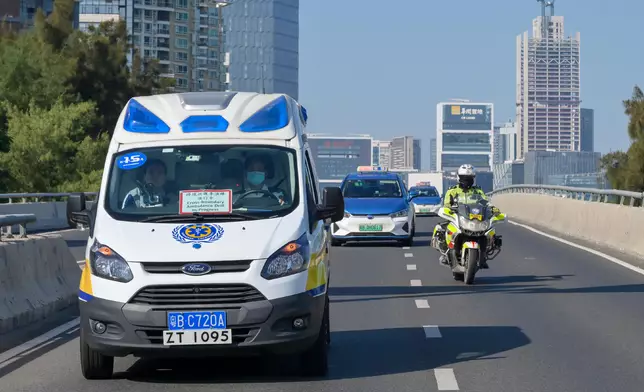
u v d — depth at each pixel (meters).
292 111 14.09
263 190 12.90
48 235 20.27
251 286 11.71
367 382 12.43
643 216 32.31
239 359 14.09
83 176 89.00
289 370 13.22
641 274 26.14
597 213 39.06
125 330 11.69
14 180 87.31
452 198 24.31
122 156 13.30
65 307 19.50
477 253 23.20
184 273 11.69
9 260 17.25
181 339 11.63
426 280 25.11
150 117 13.73
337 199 13.16
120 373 13.16
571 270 27.34
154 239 11.97
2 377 12.96
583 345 15.15
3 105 92.81
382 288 23.38
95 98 112.19
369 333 16.56
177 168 13.12
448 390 11.92
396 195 37.69
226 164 13.13
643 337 15.89
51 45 103.12
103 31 121.88
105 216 12.57
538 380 12.48
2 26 109.38
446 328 17.06
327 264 13.63
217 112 13.77
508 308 19.61
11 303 16.86
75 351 14.99
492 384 12.26
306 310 11.92
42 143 87.31
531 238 40.91
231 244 11.88
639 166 73.94
